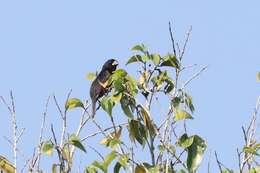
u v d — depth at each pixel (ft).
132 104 39.34
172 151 36.88
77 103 39.75
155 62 39.91
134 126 38.63
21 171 35.96
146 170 36.63
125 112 39.11
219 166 36.42
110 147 37.65
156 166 36.76
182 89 38.78
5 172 39.63
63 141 37.22
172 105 38.11
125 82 39.75
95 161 37.37
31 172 35.99
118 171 37.65
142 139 38.29
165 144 36.91
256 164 36.76
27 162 36.17
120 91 39.58
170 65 39.65
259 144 36.94
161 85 39.45
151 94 39.37
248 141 37.70
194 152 36.81
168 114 37.86
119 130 39.22
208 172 36.42
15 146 36.40
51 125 36.91
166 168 35.70
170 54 39.65
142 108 39.09
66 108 39.91
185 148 36.88
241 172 36.42
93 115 39.52
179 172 36.50
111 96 39.45
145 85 39.68
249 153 36.81
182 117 37.50
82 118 39.29
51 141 36.88
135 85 39.50
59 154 36.76
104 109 39.32
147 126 38.29
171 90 39.29
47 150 36.63
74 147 37.22
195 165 36.52
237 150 36.76
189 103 38.32
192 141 36.78
